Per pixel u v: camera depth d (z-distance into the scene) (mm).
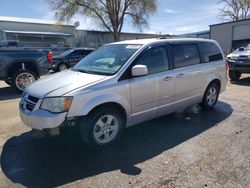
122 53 4211
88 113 3477
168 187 2777
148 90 4109
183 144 3869
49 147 3842
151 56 4219
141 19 32344
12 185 2885
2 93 8156
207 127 4570
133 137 4180
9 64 7699
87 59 4762
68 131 3604
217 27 25641
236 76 9492
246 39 23219
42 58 8422
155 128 4566
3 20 29094
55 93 3359
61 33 32469
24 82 8164
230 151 3580
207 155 3480
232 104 6094
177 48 4699
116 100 3689
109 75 3777
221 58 5766
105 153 3621
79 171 3152
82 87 3439
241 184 2791
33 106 3469
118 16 32031
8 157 3555
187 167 3180
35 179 2998
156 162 3336
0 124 4988
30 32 29828
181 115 5281
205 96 5434
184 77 4723
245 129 4430
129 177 2994
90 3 30578
